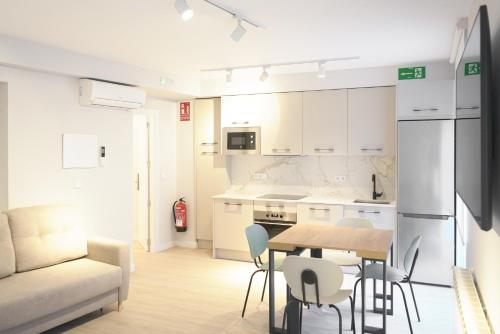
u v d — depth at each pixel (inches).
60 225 162.4
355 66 206.8
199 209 258.8
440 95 183.3
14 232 148.0
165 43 163.3
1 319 117.0
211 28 143.5
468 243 149.5
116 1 118.2
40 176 169.2
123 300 160.1
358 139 212.7
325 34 150.3
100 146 194.9
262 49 172.9
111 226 201.6
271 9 124.2
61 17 131.9
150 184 248.5
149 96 242.4
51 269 150.2
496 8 74.6
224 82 242.1
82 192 187.2
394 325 146.3
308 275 111.7
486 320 92.1
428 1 117.9
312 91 221.6
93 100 182.2
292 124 226.5
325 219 209.9
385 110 207.3
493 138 75.6
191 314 156.1
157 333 140.1
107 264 159.3
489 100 63.5
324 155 230.7
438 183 183.8
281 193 245.6
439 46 167.8
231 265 222.5
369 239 135.1
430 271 187.3
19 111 161.2
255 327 144.5
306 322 149.3
